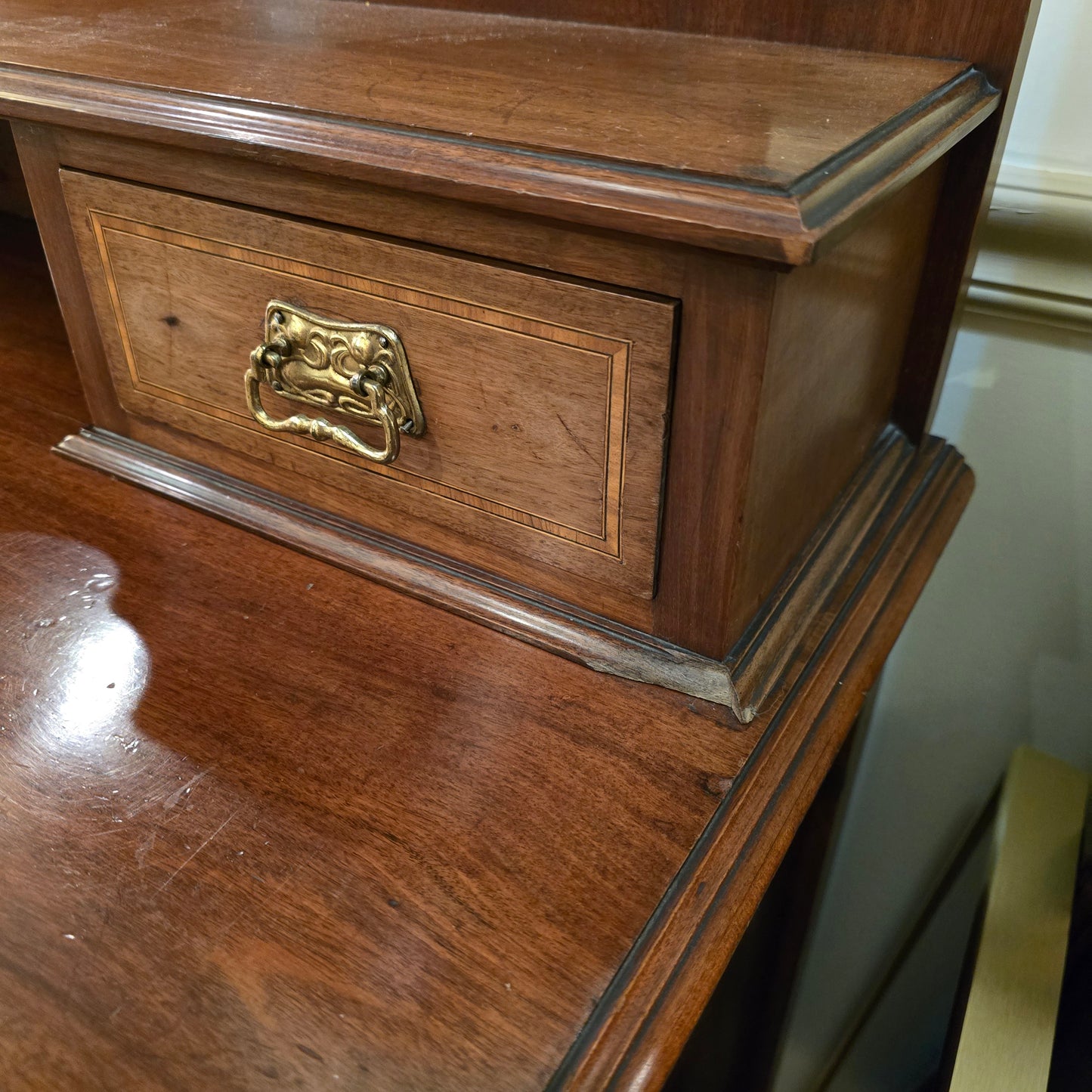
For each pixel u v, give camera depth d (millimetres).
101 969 353
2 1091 320
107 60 498
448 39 547
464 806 410
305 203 443
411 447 493
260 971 352
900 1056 1016
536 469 455
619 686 468
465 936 364
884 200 359
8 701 462
